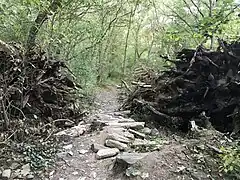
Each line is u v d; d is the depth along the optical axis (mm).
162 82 6668
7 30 5414
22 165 3418
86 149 3902
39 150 3777
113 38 18250
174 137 4492
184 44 9219
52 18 6402
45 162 3504
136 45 20078
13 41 5379
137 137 4535
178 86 6012
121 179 3098
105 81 17234
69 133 4602
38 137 4359
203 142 3789
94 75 10477
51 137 4363
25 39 5367
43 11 5504
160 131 5406
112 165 3371
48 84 5680
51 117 5531
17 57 4930
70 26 8008
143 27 20422
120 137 4141
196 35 4582
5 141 3732
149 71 10000
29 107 5234
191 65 5492
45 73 5664
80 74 9023
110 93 13500
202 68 5645
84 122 5695
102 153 3643
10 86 4535
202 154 3477
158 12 16531
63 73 6340
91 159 3605
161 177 3078
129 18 17641
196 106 5582
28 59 5211
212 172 3191
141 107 6637
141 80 9641
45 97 5645
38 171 3334
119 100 10797
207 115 5496
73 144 4086
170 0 12898
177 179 3064
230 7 4699
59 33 6715
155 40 17953
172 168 3205
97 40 10148
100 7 8891
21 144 3877
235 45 5504
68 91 6363
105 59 16688
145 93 7273
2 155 3562
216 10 4914
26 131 4305
